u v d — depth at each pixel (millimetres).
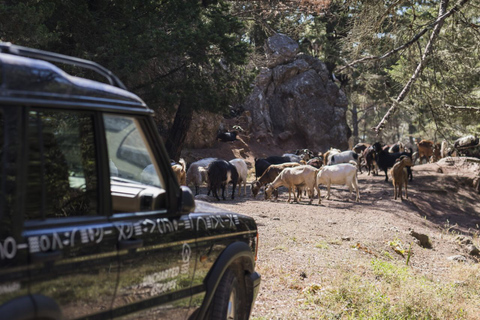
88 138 3459
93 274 3006
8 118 2668
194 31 21016
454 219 23469
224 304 4453
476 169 30047
